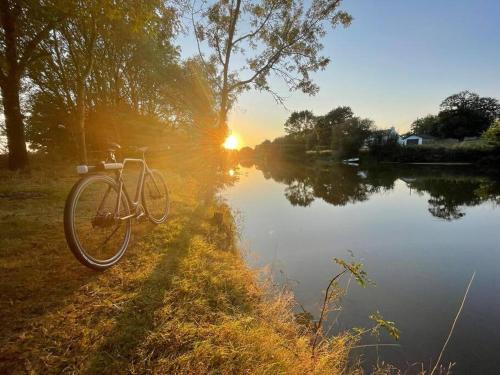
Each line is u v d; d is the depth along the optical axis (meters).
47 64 14.04
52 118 16.69
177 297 2.48
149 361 1.71
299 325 3.11
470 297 4.51
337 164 50.84
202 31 10.74
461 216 10.46
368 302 4.27
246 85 11.81
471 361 3.12
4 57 9.04
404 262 5.93
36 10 8.22
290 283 4.60
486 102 68.38
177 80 17.38
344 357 2.80
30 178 7.72
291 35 10.55
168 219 4.87
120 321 2.00
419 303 4.29
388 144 48.91
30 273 2.48
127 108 19.11
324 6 10.41
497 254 6.43
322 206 12.29
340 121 80.06
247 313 2.67
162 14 6.81
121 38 13.98
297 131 77.75
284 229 8.18
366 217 10.20
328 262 5.75
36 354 1.61
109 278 2.55
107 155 2.91
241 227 7.61
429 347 3.32
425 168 36.50
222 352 1.90
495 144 37.03
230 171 28.08
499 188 17.50
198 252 3.65
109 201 2.82
